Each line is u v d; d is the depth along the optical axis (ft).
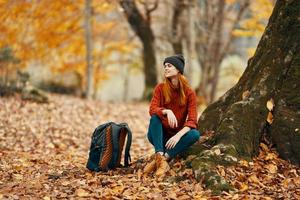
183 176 18.94
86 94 64.34
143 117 47.73
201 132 22.45
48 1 60.29
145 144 32.81
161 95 20.99
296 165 19.83
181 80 20.77
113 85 134.41
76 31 67.26
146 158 22.39
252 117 20.58
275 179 18.86
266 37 22.27
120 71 109.50
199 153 20.07
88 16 63.16
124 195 17.53
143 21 71.31
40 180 20.21
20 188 18.89
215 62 70.95
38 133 33.53
